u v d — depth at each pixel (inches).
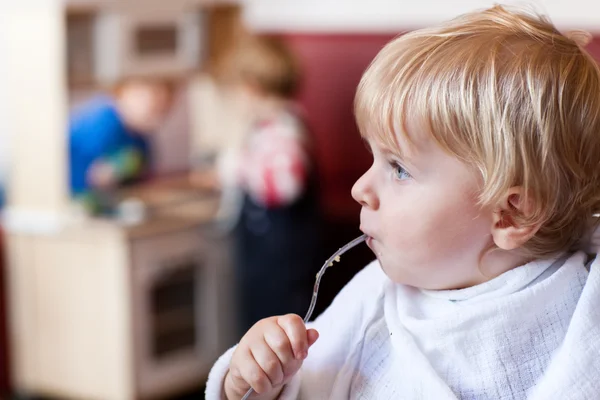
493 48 34.6
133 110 163.6
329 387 40.9
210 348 154.8
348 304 42.0
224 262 154.5
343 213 163.0
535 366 36.4
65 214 146.3
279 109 146.4
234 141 171.2
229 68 151.1
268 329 37.0
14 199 151.0
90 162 156.8
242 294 148.6
